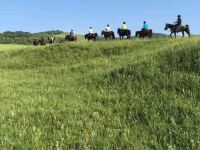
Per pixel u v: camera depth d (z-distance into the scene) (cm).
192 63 2194
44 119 1503
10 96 2014
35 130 1348
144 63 2352
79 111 1647
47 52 4656
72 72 3338
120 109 1670
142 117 1524
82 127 1422
